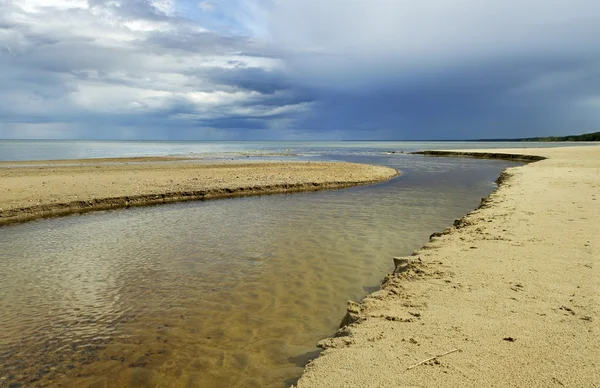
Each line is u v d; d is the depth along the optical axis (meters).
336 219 12.90
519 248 7.01
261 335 5.30
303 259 8.57
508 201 12.50
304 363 4.62
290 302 6.37
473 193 19.11
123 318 5.85
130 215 14.00
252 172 26.67
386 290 5.45
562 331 3.88
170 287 7.04
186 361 4.69
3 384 4.27
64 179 20.88
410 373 3.25
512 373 3.16
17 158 42.78
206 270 7.91
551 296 4.82
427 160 46.69
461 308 4.59
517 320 4.18
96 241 10.30
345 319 4.92
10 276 7.70
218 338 5.23
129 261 8.54
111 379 4.36
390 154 62.31
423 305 4.77
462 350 3.59
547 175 20.64
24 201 14.68
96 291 6.90
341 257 8.70
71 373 4.48
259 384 4.22
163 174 24.75
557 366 3.23
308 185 21.50
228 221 12.72
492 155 48.69
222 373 4.44
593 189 14.71
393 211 14.34
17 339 5.26
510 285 5.25
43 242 10.27
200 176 23.83
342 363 3.51
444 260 6.54
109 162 36.66
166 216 13.71
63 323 5.71
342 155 58.72
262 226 11.88
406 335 3.98
